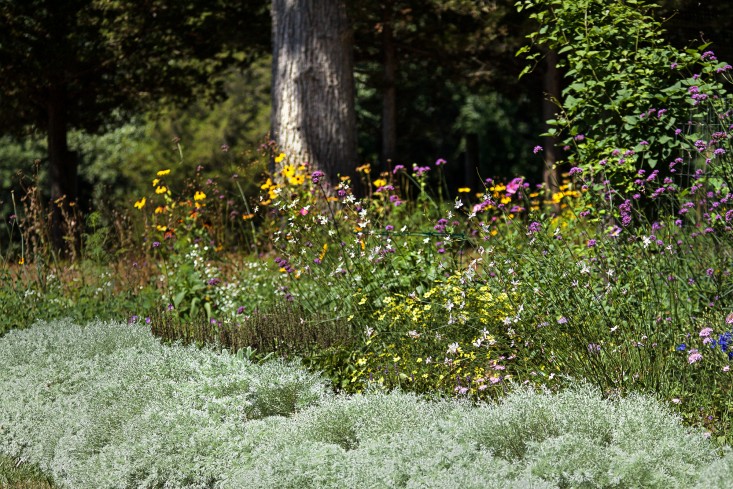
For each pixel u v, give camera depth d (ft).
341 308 21.89
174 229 29.76
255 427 16.06
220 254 31.09
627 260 18.58
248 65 70.33
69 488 16.78
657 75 24.29
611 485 12.22
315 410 16.11
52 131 66.74
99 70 65.72
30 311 27.89
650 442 13.23
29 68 60.75
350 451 13.94
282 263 23.80
